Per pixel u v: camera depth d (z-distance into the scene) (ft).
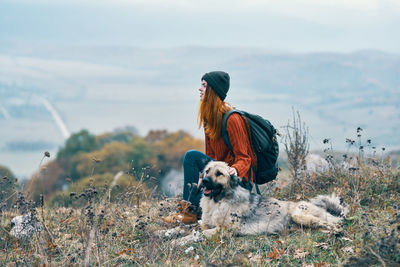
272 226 16.25
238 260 13.04
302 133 22.20
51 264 13.30
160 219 18.13
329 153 22.12
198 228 16.97
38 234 15.84
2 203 17.69
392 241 11.92
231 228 15.58
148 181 21.57
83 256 14.05
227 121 16.15
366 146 21.24
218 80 16.31
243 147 16.10
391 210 15.08
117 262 14.23
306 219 16.29
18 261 14.30
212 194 16.05
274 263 13.16
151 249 14.21
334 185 20.74
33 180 17.25
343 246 13.71
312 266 12.62
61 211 20.20
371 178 20.29
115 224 16.81
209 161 17.31
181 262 13.71
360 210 16.81
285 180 23.89
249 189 17.01
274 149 16.74
